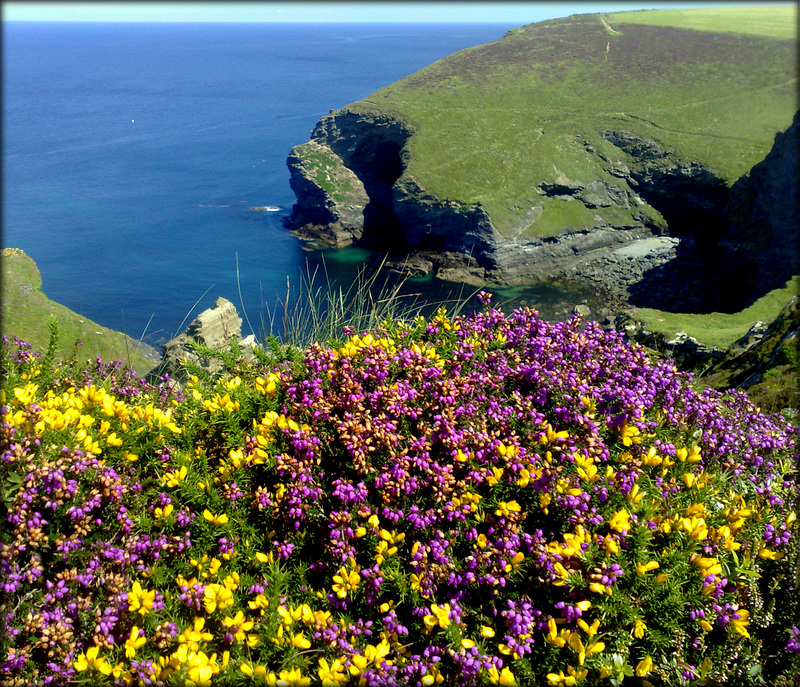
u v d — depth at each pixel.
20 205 104.44
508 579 2.75
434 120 118.88
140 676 2.27
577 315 3.94
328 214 100.31
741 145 108.75
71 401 3.21
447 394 3.18
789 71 124.44
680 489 3.05
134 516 2.88
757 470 3.37
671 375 3.64
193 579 2.62
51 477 2.57
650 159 109.56
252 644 2.44
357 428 2.96
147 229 95.19
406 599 2.73
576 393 3.31
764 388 8.42
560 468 2.87
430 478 2.95
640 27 165.88
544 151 109.44
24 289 27.19
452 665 2.50
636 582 2.52
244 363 3.97
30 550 2.62
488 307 4.10
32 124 197.25
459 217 96.50
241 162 145.62
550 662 2.46
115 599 2.51
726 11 195.38
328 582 2.84
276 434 3.17
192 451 3.27
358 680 2.33
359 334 4.22
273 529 3.00
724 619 2.58
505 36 178.38
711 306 86.44
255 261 84.94
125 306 63.72
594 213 103.50
